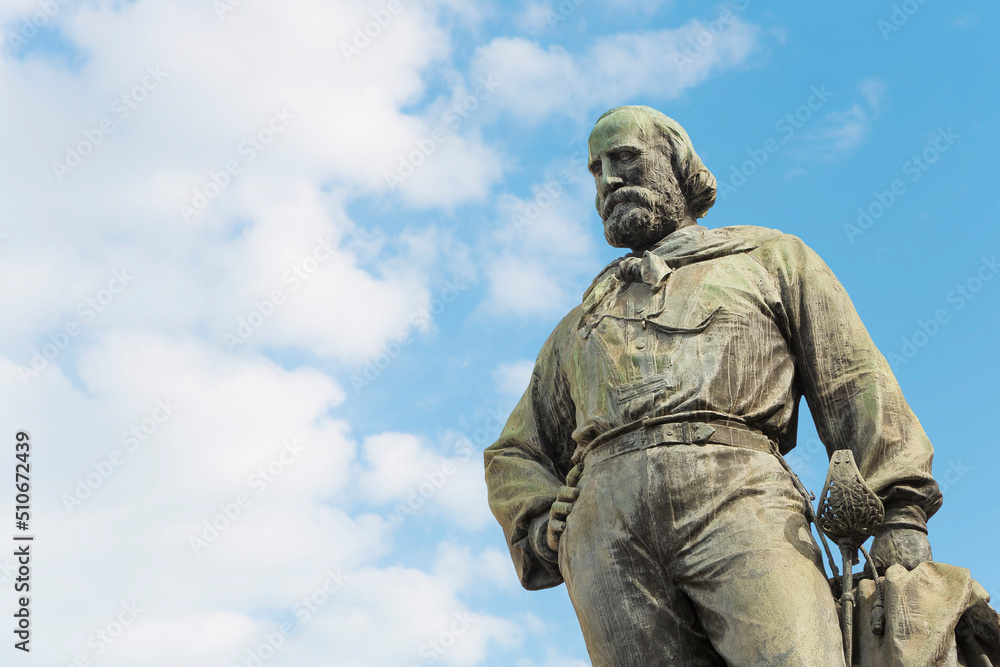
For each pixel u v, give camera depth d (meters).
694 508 5.23
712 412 5.38
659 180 6.09
